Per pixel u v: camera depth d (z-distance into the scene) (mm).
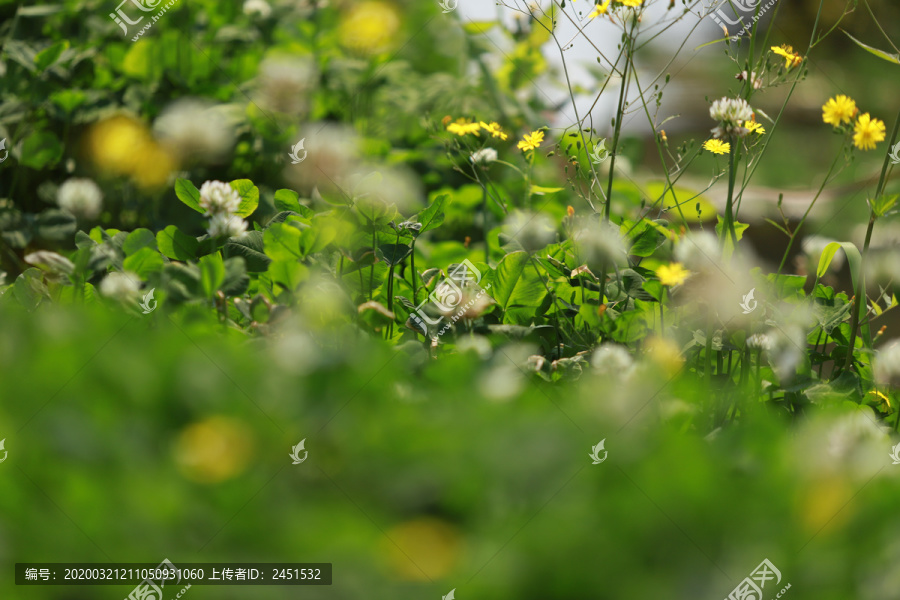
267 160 2422
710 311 2137
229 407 2006
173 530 1961
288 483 1981
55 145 2393
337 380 2025
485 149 2279
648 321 2191
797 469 1993
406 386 2057
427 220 2189
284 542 1957
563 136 2236
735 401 2131
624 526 1961
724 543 1963
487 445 1988
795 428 2115
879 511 1978
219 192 2162
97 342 2041
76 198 2279
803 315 2176
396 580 1924
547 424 1998
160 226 2396
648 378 2061
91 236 2195
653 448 1996
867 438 2031
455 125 2260
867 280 2223
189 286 2117
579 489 1977
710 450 2018
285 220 2199
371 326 2131
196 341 2062
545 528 1959
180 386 2012
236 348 2061
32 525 1960
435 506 1976
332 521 1964
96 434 1990
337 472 1984
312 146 2369
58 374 2016
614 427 2010
